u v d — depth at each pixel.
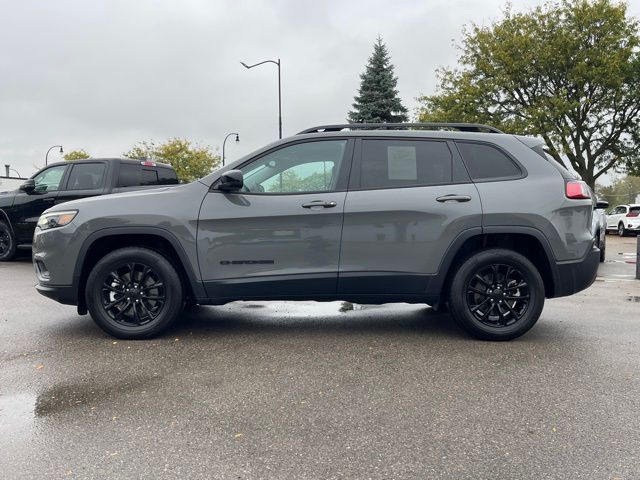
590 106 26.36
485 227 4.34
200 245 4.40
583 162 26.98
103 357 4.01
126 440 2.64
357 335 4.68
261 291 4.44
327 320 5.32
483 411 2.98
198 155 43.28
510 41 25.97
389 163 4.51
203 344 4.37
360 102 36.94
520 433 2.71
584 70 24.67
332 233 4.38
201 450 2.54
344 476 2.30
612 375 3.59
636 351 4.17
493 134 4.64
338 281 4.41
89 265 4.62
